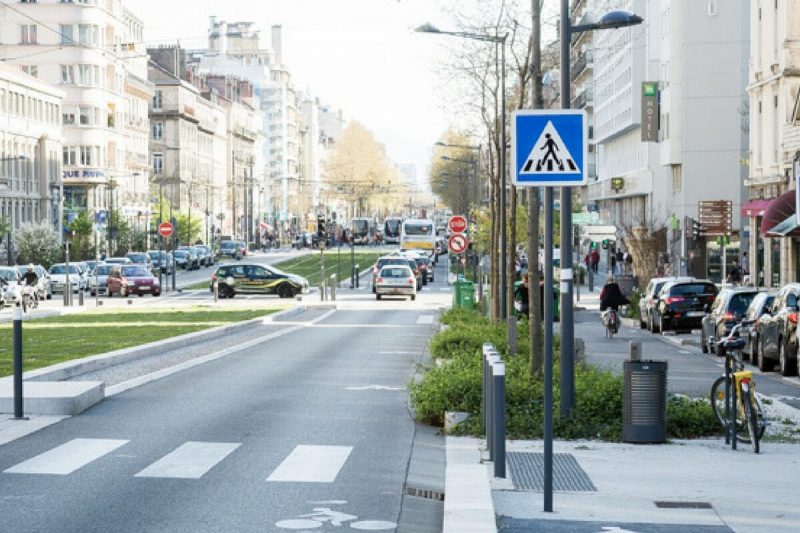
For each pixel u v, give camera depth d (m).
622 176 121.75
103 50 145.38
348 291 98.75
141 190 166.50
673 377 33.06
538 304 23.61
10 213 118.75
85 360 31.80
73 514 13.57
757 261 70.00
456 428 20.11
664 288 53.59
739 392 19.06
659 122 99.94
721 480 16.05
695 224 69.94
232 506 14.16
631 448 18.78
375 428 21.05
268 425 21.17
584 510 13.96
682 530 12.98
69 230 114.94
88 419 21.59
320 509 14.08
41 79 140.12
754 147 69.69
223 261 155.50
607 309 52.72
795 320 33.66
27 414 22.05
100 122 144.50
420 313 69.00
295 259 160.50
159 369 32.47
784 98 63.75
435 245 157.50
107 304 79.31
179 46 197.00
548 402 13.89
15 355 21.52
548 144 14.47
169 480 15.77
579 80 153.00
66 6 142.38
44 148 127.69
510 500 14.52
